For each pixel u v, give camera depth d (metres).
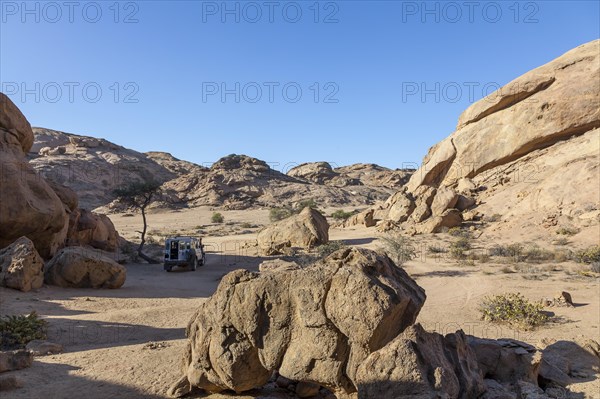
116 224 75.62
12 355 9.30
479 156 52.34
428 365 6.31
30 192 25.45
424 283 23.11
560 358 9.70
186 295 21.17
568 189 39.28
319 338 6.89
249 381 7.75
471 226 41.31
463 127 56.03
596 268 24.17
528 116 49.59
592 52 49.12
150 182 40.28
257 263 33.72
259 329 7.35
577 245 31.16
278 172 134.75
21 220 24.31
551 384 8.75
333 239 43.38
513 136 50.25
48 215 25.61
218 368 7.73
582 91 47.00
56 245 28.98
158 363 9.90
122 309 17.31
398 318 7.06
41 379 8.76
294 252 35.91
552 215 37.12
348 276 6.88
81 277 21.52
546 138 48.78
